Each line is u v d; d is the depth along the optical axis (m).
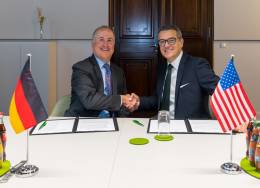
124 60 5.24
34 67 4.70
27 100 1.35
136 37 5.18
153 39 5.17
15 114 1.33
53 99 4.98
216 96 1.45
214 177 1.20
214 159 1.38
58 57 5.15
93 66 2.37
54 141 1.65
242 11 5.01
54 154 1.45
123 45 5.20
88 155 1.44
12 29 5.07
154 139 1.67
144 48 5.20
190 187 1.12
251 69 5.14
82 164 1.33
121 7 5.12
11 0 5.01
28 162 1.33
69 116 2.34
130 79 5.28
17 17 5.05
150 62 5.22
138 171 1.26
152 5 5.11
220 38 5.09
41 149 1.52
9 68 4.74
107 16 5.05
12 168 1.27
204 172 1.25
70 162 1.36
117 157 1.41
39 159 1.39
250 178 1.19
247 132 1.37
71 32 5.08
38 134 1.77
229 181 1.17
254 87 5.17
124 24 5.16
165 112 1.81
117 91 2.49
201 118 2.22
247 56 5.11
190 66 2.30
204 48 5.13
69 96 2.55
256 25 5.02
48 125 1.94
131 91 5.30
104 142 1.63
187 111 2.27
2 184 1.15
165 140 1.65
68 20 5.05
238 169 1.24
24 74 1.35
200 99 2.30
